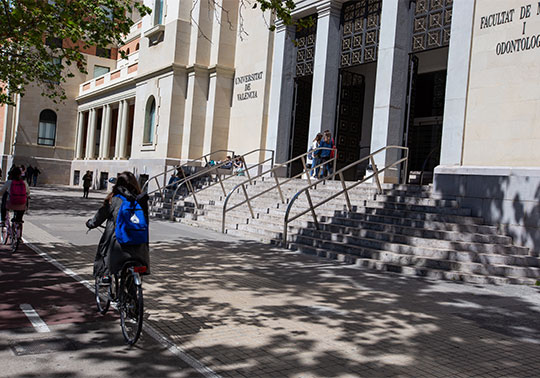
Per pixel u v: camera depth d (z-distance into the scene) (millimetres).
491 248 9602
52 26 12258
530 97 10938
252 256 10289
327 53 18031
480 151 11875
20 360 4320
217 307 6305
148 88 26844
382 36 15672
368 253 9961
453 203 11227
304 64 20031
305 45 20031
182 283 7594
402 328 5688
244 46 23125
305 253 10953
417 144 20500
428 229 10312
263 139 21406
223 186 18203
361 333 5441
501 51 11562
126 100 35688
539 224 9727
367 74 20328
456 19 12594
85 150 44281
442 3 14320
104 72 44312
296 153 20562
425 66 19781
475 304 7023
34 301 6199
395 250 9891
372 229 11109
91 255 9570
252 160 21641
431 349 5008
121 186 5219
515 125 11188
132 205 4988
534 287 8484
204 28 24156
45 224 13922
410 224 10797
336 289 7559
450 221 10641
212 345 4906
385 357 4734
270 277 8289
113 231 5117
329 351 4844
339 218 11953
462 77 12328
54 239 11367
